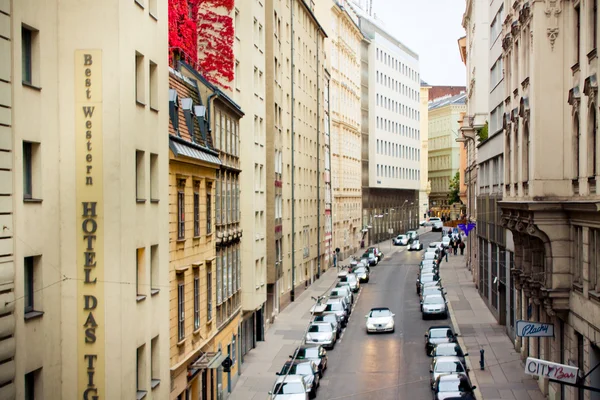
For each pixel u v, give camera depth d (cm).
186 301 2516
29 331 1611
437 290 5197
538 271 2748
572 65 2517
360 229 9931
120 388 1797
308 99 6694
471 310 5088
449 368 3086
